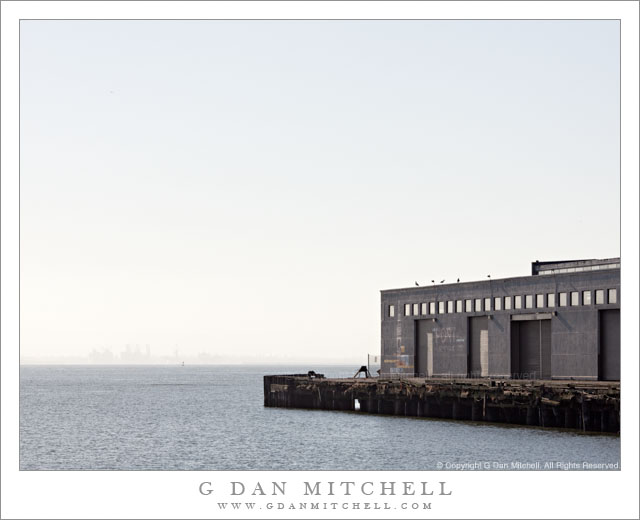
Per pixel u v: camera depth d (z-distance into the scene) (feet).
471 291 440.04
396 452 307.78
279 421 444.96
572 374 379.76
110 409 591.37
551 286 392.88
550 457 279.49
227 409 567.18
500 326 420.77
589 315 373.20
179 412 548.72
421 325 473.67
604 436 324.39
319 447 332.19
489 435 339.36
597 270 370.94
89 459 321.73
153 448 349.61
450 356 451.12
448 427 375.04
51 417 518.78
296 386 531.91
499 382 374.02
